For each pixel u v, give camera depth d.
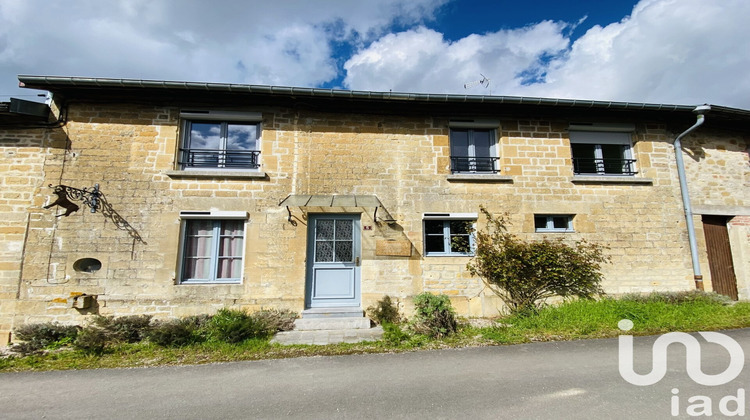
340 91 6.30
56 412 3.09
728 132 7.71
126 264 5.88
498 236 6.63
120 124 6.21
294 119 6.68
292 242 6.28
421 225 6.60
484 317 6.36
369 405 3.13
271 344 4.92
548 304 6.45
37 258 5.71
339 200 6.12
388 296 6.32
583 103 6.72
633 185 7.09
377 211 6.57
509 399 3.17
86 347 4.66
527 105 6.80
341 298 6.36
